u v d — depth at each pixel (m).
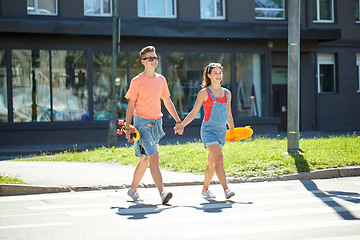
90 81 31.69
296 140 17.89
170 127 32.47
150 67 11.38
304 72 37.81
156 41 32.72
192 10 33.84
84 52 31.67
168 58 32.97
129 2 32.75
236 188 13.50
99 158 19.41
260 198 11.83
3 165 18.00
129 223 9.24
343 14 38.88
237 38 33.75
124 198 12.23
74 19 30.80
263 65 35.00
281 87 37.81
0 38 30.27
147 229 8.72
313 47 36.19
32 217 9.98
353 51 39.38
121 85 32.28
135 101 11.52
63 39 31.25
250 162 16.42
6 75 30.44
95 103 31.91
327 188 13.28
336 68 39.22
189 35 32.06
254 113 34.84
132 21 31.30
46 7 31.48
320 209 10.36
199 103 11.67
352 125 39.22
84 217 9.89
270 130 34.69
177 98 33.12
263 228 8.70
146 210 10.52
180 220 9.43
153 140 11.30
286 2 36.38
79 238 8.17
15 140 30.22
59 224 9.27
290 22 18.08
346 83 39.28
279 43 35.19
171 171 16.30
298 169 15.57
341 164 16.08
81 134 31.25
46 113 31.12
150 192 13.10
